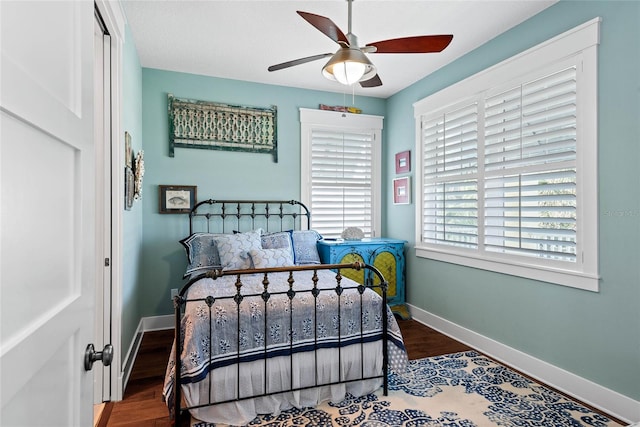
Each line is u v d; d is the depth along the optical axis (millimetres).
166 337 3258
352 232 3945
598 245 2088
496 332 2795
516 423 1929
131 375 2514
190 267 3150
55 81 684
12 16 525
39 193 616
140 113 3252
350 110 4156
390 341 2250
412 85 3850
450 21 2568
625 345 1961
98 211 2146
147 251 3436
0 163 495
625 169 1957
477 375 2490
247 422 1922
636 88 1902
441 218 3426
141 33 2729
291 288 2016
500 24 2613
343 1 2311
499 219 2781
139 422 1954
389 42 1959
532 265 2475
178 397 1798
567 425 1911
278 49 3018
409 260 3889
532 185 2480
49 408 654
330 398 2154
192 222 3582
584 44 2135
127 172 2375
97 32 2096
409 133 3902
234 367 1934
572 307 2238
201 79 3596
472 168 3043
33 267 594
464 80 3072
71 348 766
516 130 2598
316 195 4043
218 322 1928
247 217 3773
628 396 1944
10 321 521
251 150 3770
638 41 1892
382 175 4328
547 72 2381
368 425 1905
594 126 2094
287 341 2039
